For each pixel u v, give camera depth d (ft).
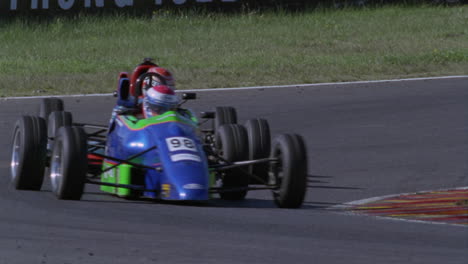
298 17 368.68
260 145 104.47
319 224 79.10
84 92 218.79
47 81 233.14
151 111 100.32
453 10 373.20
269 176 97.40
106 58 292.40
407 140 155.33
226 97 209.36
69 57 295.28
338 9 381.81
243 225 76.48
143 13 369.91
